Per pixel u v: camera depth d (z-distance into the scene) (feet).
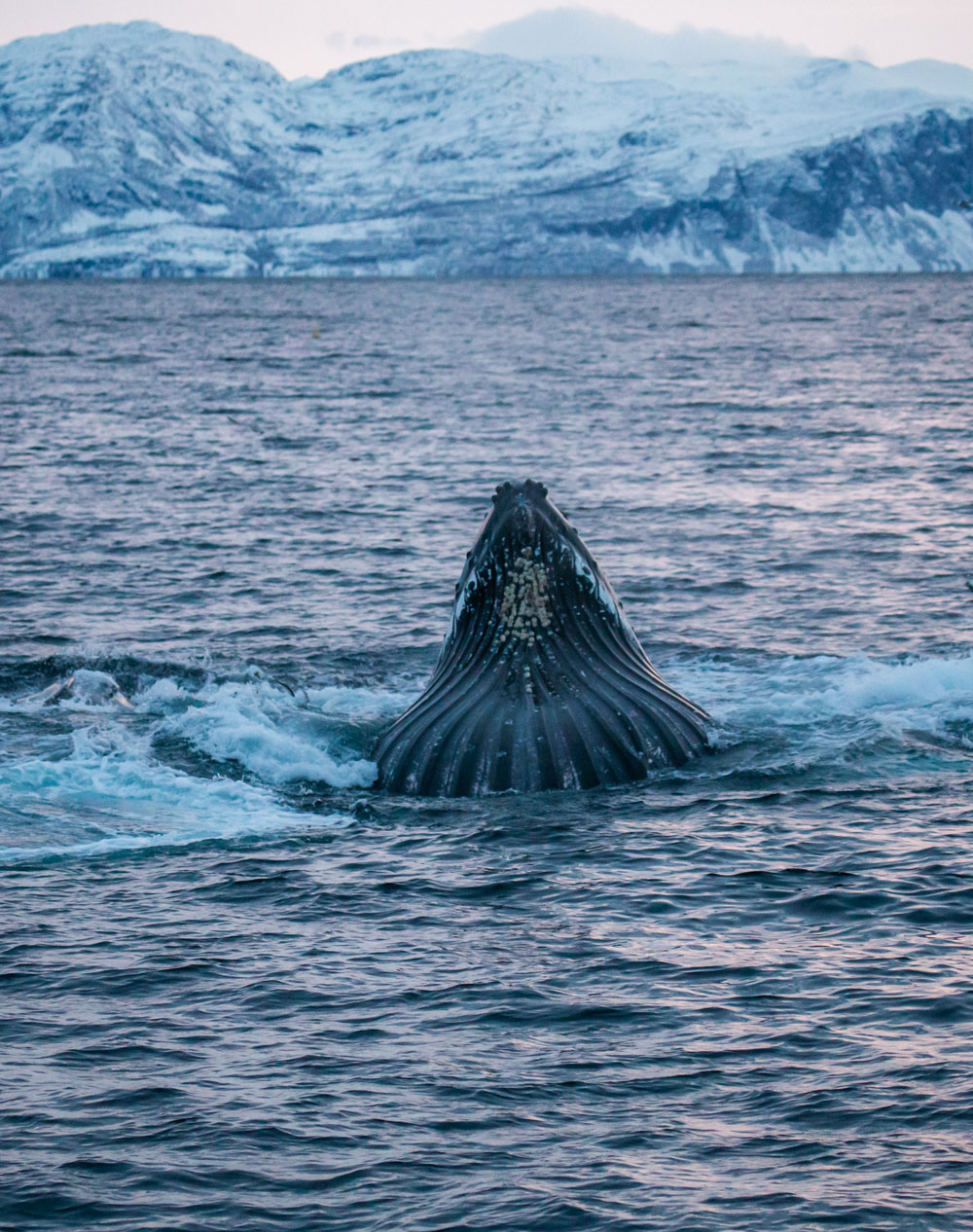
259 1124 98.94
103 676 240.32
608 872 156.04
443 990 123.75
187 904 147.74
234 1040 113.60
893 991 120.88
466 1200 88.53
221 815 182.70
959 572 332.19
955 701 227.61
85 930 139.54
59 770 198.49
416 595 318.86
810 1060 107.96
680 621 292.81
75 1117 100.07
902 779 190.29
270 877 156.76
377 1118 99.86
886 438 584.81
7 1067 108.58
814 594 315.17
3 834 172.24
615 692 197.16
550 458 541.75
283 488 474.08
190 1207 88.07
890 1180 89.66
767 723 218.79
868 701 229.04
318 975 127.54
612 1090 103.96
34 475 497.46
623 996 121.49
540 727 191.62
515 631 196.13
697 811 178.40
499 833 171.73
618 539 380.17
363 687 245.65
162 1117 100.07
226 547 372.38
